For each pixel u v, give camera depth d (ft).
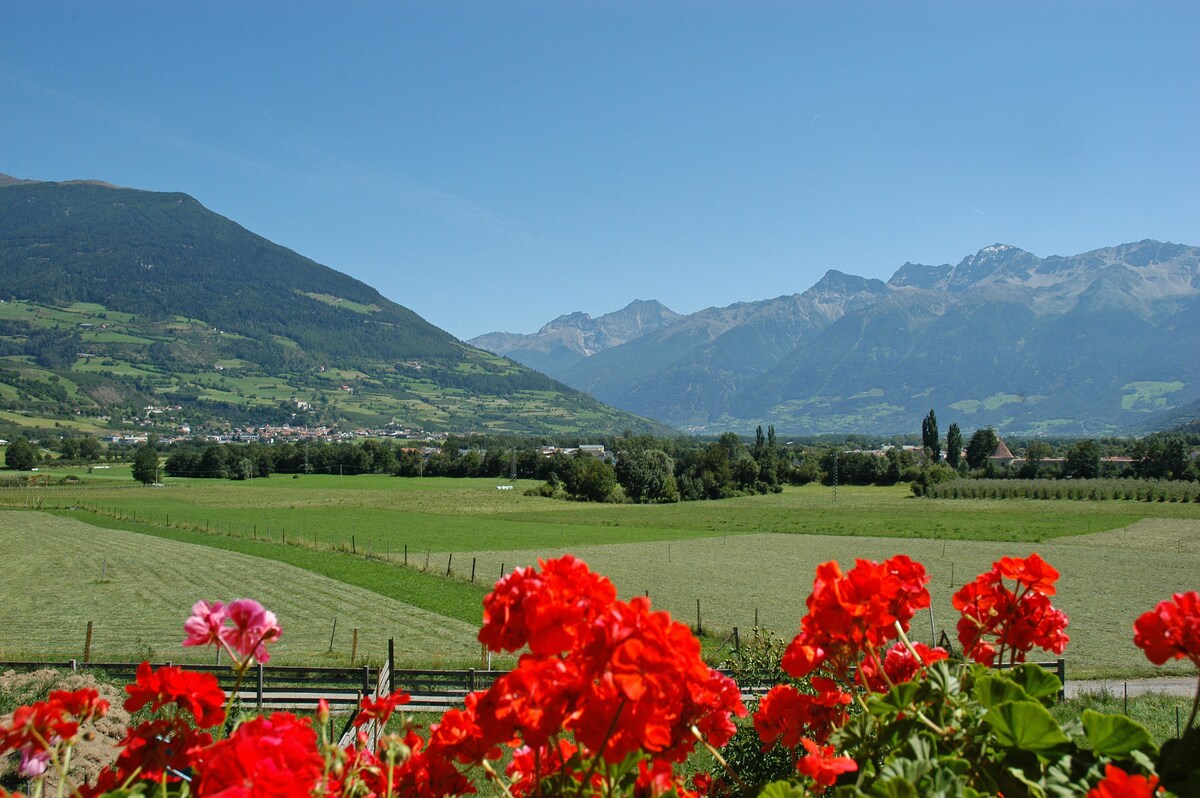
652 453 367.86
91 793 7.66
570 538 223.92
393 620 112.88
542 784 7.38
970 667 8.82
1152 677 82.64
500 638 7.04
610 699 6.47
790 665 8.95
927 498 337.72
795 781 8.78
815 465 440.45
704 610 128.26
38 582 146.92
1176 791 6.67
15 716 7.20
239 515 274.57
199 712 7.86
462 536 225.15
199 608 7.95
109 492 357.61
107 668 60.75
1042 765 7.02
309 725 7.51
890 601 9.04
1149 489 314.14
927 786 6.71
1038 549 193.67
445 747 8.29
